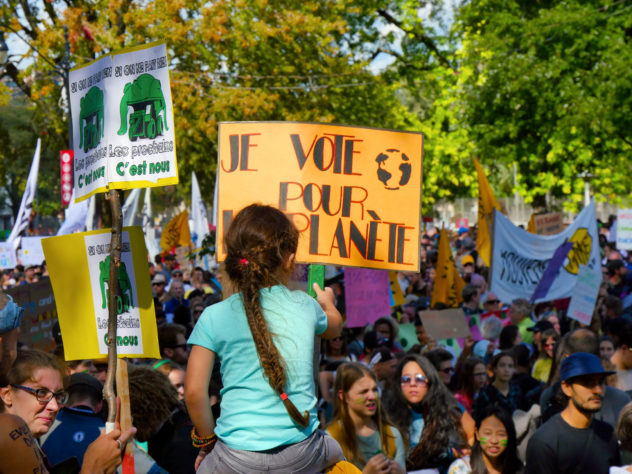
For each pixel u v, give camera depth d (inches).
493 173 1331.2
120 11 856.9
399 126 1285.7
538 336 334.3
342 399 186.2
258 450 102.1
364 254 157.9
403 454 195.2
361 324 351.3
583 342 235.6
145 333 139.8
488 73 1008.2
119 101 135.0
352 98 1058.7
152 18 840.3
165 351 267.4
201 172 1167.0
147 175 131.7
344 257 157.0
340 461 111.0
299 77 970.1
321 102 1030.4
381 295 355.6
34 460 100.9
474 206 2309.3
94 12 895.1
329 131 158.2
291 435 103.1
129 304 140.8
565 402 226.5
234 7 901.8
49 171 1925.4
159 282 527.5
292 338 105.4
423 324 351.9
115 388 135.8
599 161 1020.5
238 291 108.7
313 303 111.8
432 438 205.6
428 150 1288.1
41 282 327.3
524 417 244.7
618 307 410.3
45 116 1026.1
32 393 125.6
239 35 899.4
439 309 392.5
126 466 124.0
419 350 345.7
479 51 1006.4
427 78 1220.5
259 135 158.1
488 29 1013.8
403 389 210.1
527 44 965.8
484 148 1042.7
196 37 879.7
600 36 948.0
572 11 952.3
